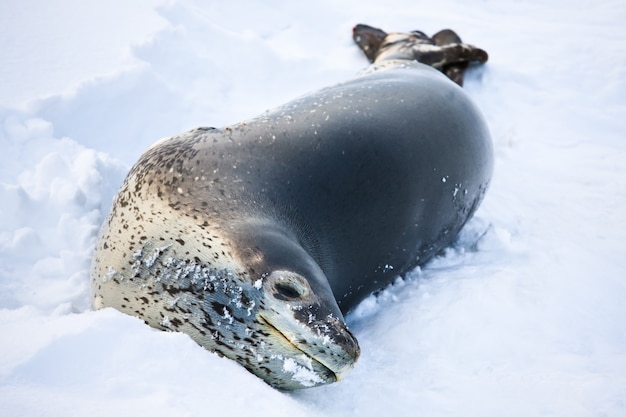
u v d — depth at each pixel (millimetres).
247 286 12625
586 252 18391
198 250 13297
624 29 30125
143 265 13719
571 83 26500
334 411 12430
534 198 21047
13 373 9844
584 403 12820
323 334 12023
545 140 23781
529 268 17562
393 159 16094
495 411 12734
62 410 9383
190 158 14836
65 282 14828
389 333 15148
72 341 10609
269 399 11023
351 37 27516
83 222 16047
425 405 12828
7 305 13898
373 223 15695
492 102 25219
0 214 15461
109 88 20109
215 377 11023
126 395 10023
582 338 15047
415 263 17578
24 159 17453
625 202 20750
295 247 13648
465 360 14305
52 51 21594
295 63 24797
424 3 31719
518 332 15133
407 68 21688
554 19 31312
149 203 14406
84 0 24688
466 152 18047
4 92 19344
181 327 13156
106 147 19547
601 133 24328
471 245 19219
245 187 14438
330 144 15562
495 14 31672
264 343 12492
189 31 24500
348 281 15648
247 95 23000
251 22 27469
